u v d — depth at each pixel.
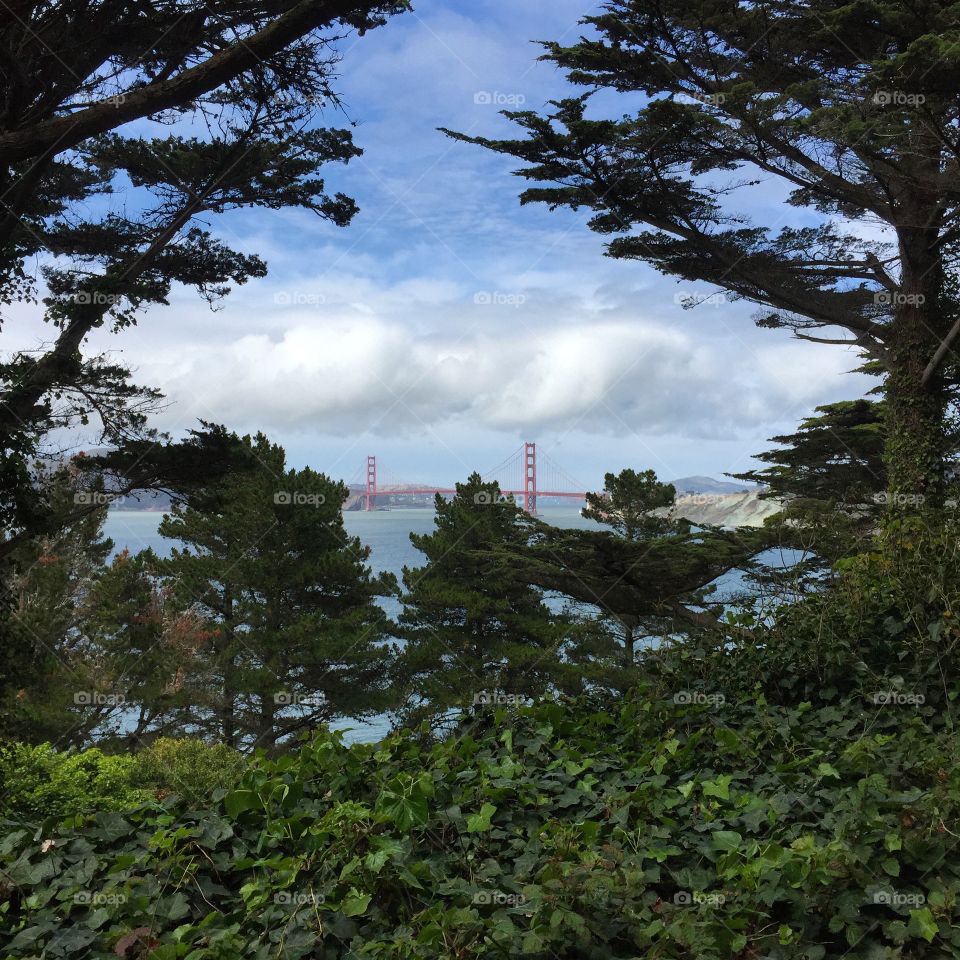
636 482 18.64
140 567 19.94
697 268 16.73
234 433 14.34
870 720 5.20
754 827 3.64
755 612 6.67
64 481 13.71
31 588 17.16
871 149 12.62
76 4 9.89
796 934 2.95
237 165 14.40
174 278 15.78
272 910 3.22
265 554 20.39
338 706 20.52
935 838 3.23
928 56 10.90
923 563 6.07
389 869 3.31
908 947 2.93
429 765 4.56
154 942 3.11
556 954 2.91
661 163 14.98
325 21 7.60
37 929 3.13
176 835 3.54
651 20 14.03
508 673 20.30
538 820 3.93
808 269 16.45
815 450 21.30
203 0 10.16
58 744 16.06
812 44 14.12
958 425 14.63
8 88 9.87
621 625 18.47
